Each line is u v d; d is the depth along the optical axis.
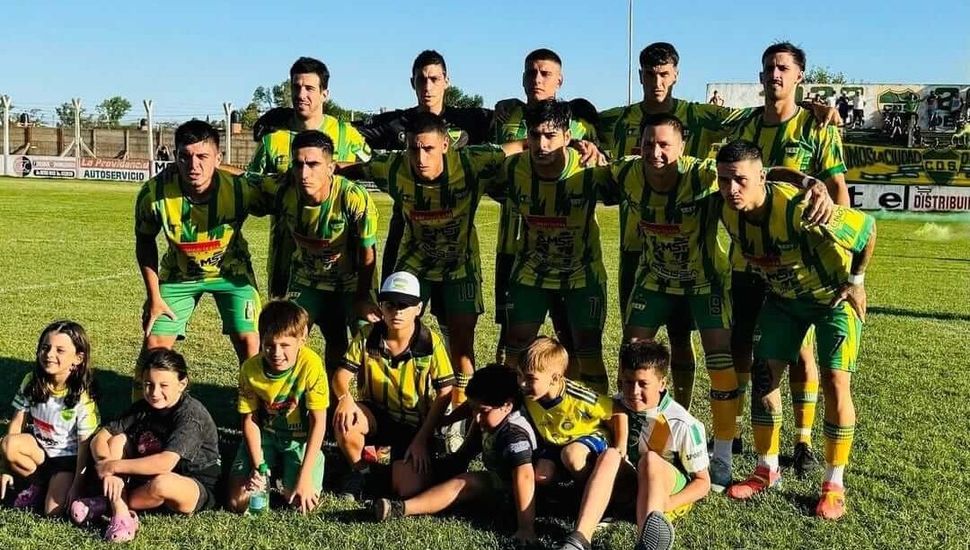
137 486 4.32
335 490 4.83
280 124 6.48
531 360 4.32
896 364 8.02
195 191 5.30
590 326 5.73
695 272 5.21
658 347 4.41
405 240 5.96
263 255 15.81
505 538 4.20
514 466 4.25
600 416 4.46
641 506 4.05
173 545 4.02
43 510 4.38
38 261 13.61
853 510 4.61
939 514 4.55
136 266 13.34
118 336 8.55
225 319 5.72
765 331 4.95
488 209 29.05
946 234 23.89
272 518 4.38
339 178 5.51
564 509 4.59
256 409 4.68
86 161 41.31
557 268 5.64
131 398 6.47
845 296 4.64
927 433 5.95
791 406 6.80
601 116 6.54
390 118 7.30
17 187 32.59
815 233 4.56
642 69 6.18
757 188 4.52
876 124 40.69
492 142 7.05
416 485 4.68
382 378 4.95
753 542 4.19
